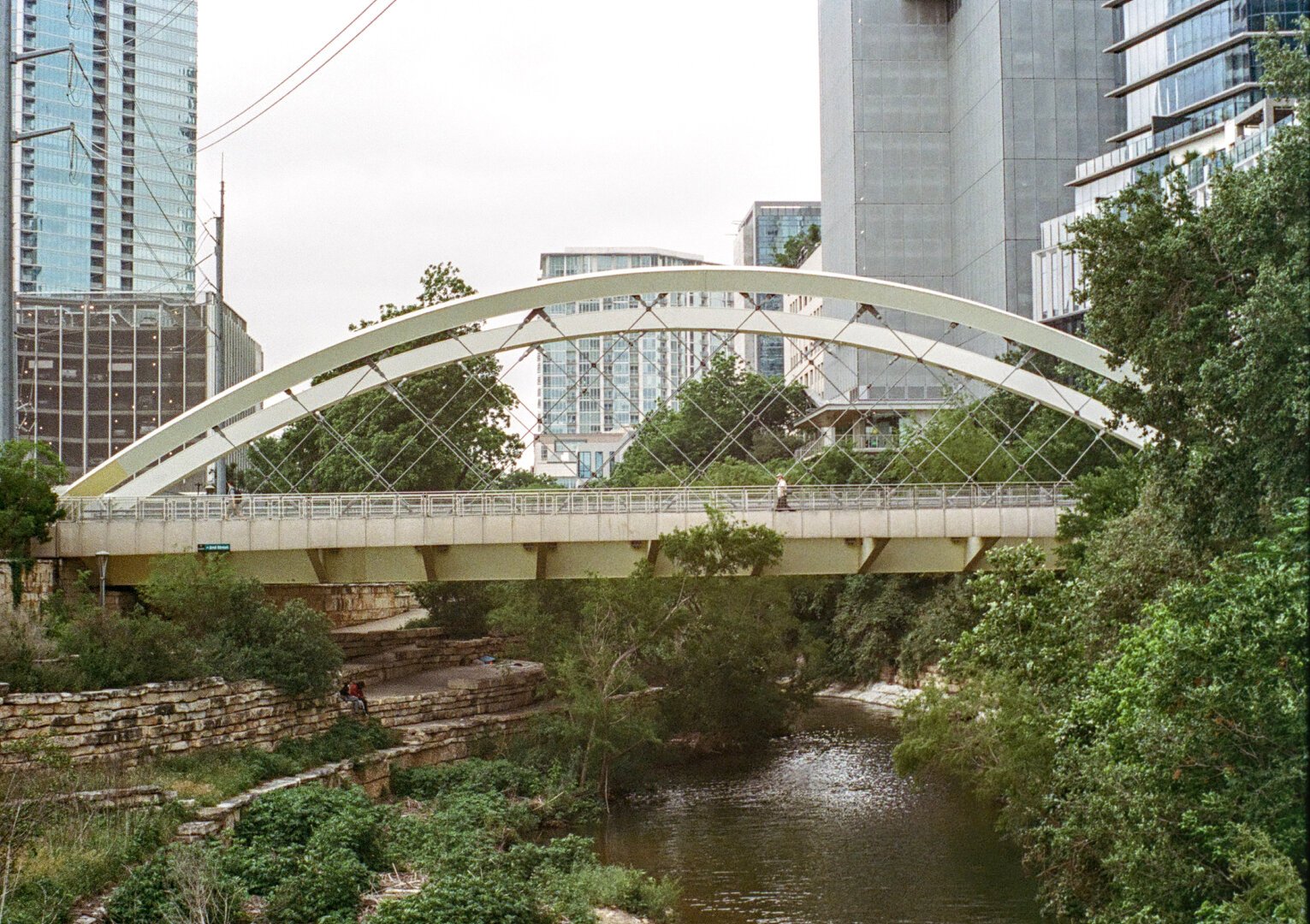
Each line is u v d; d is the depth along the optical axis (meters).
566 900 36.00
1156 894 25.48
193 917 28.28
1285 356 28.52
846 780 59.09
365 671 60.75
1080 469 88.06
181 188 184.88
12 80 56.38
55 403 158.25
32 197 176.00
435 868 36.94
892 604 87.38
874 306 65.06
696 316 64.69
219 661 46.16
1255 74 115.12
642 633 59.41
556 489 58.91
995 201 131.50
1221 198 31.80
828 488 62.75
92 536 53.12
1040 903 38.94
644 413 64.19
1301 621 21.55
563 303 64.12
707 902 39.94
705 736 68.81
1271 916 21.47
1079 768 30.95
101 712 39.19
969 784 48.84
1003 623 35.53
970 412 66.69
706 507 56.72
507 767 53.88
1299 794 21.92
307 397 61.75
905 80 144.50
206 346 161.00
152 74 188.50
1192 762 23.77
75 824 31.78
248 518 54.34
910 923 37.47
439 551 57.69
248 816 38.03
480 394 84.50
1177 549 36.78
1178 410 34.75
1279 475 29.50
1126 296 34.94
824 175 157.00
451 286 84.44
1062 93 130.62
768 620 72.69
